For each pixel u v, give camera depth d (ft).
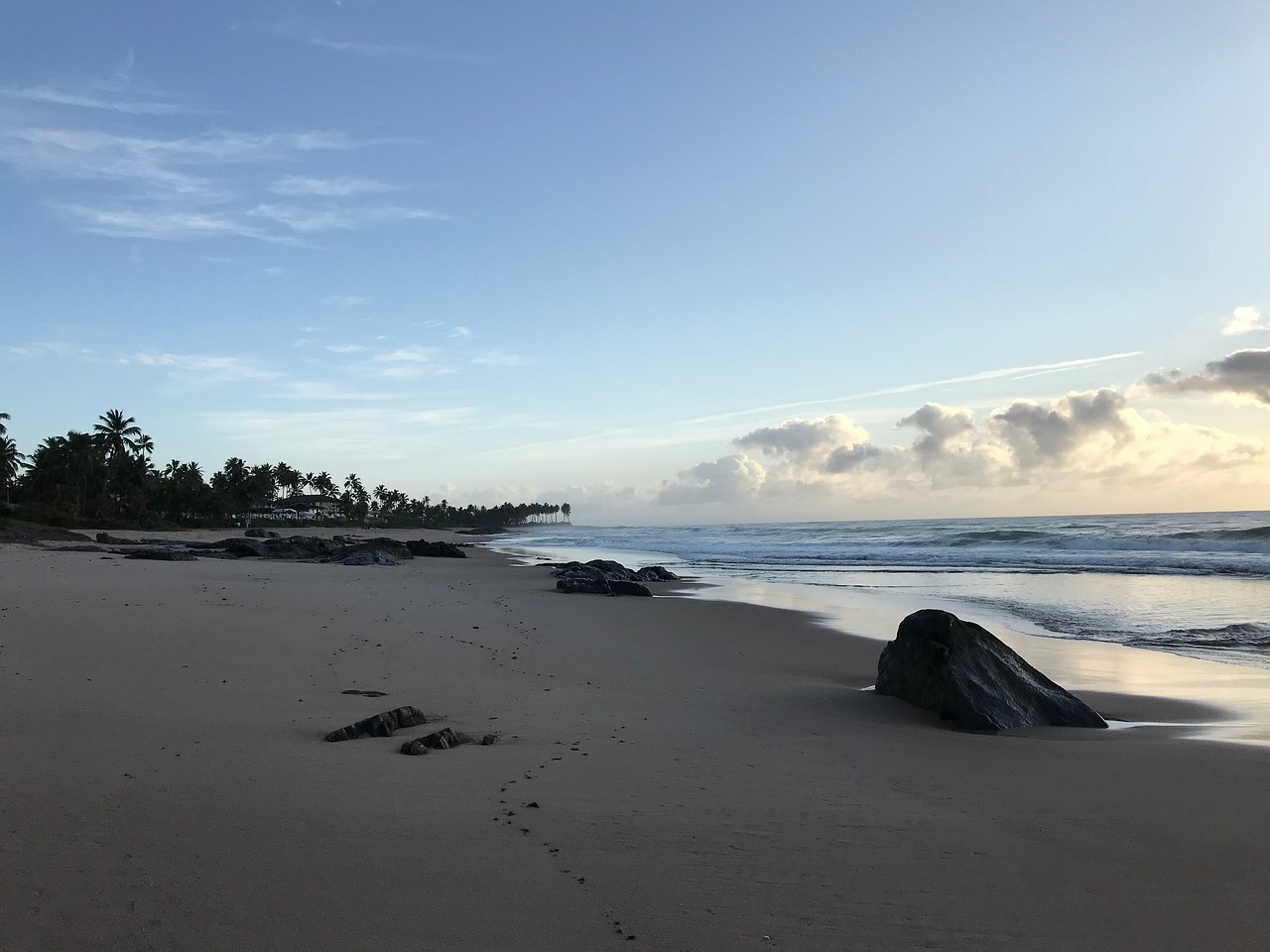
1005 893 16.56
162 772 23.02
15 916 14.16
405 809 20.67
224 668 39.34
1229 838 20.04
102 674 36.50
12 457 304.50
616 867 17.40
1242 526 282.97
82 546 168.45
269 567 123.95
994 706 34.53
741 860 18.06
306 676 38.83
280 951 13.30
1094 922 15.34
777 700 38.70
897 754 29.01
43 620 49.47
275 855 17.35
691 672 46.19
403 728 30.22
